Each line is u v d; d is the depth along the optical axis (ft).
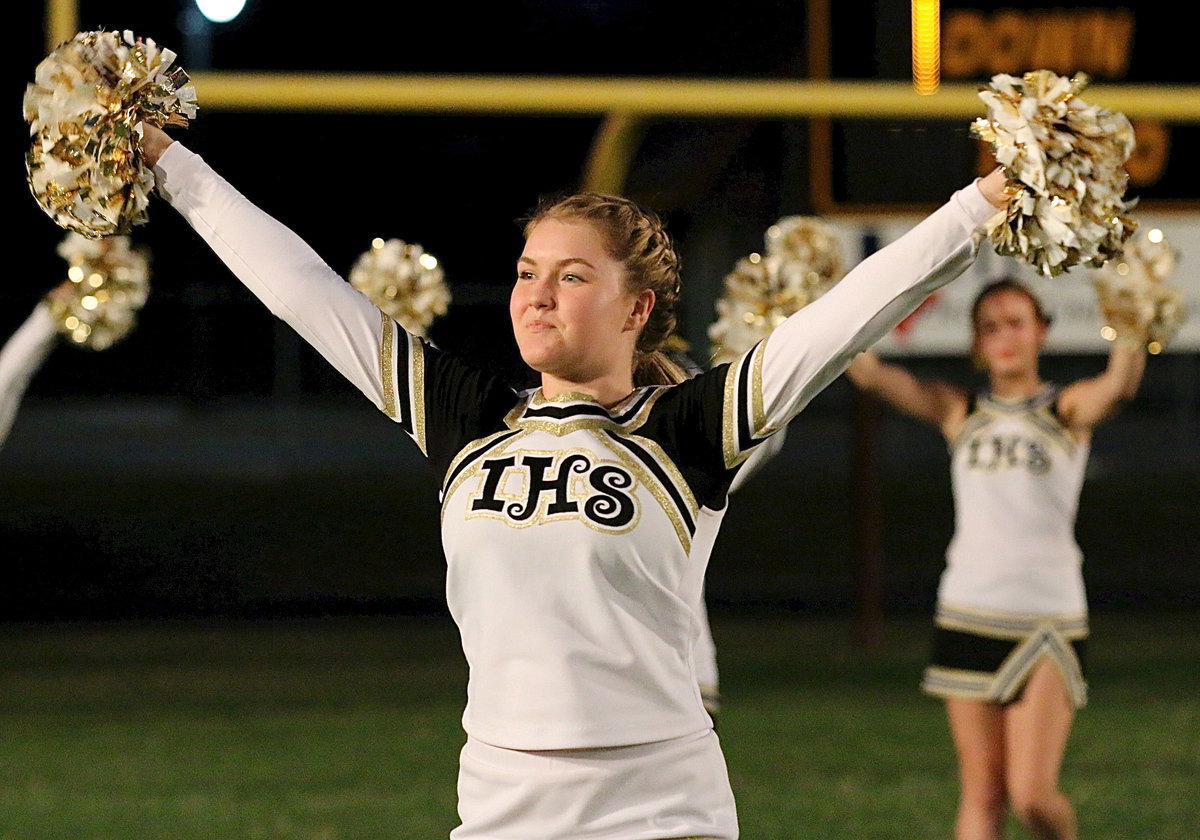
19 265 173.68
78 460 150.41
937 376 164.35
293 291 18.38
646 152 54.54
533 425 17.65
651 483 17.19
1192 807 43.62
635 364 19.39
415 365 18.35
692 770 17.48
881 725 55.47
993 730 35.06
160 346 196.85
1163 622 77.82
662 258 18.44
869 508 71.61
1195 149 53.62
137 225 18.70
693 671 18.08
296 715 58.23
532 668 17.16
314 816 43.29
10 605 84.38
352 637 75.31
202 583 90.17
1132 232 16.53
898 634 75.15
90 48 18.19
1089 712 57.88
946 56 51.01
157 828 42.19
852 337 16.75
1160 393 190.49
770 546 101.91
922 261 16.53
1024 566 35.19
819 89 51.37
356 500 123.75
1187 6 50.57
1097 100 50.80
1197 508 116.57
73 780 48.21
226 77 50.01
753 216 55.52
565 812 17.08
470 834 17.56
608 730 17.07
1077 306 61.11
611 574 17.04
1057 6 50.85
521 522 17.17
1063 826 34.45
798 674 65.62
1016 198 16.19
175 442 163.22
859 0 51.19
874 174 53.93
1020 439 35.99
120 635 76.28
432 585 89.25
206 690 63.21
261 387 192.34
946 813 42.96
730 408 17.19
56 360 197.98
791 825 41.83
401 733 54.90
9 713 59.06
